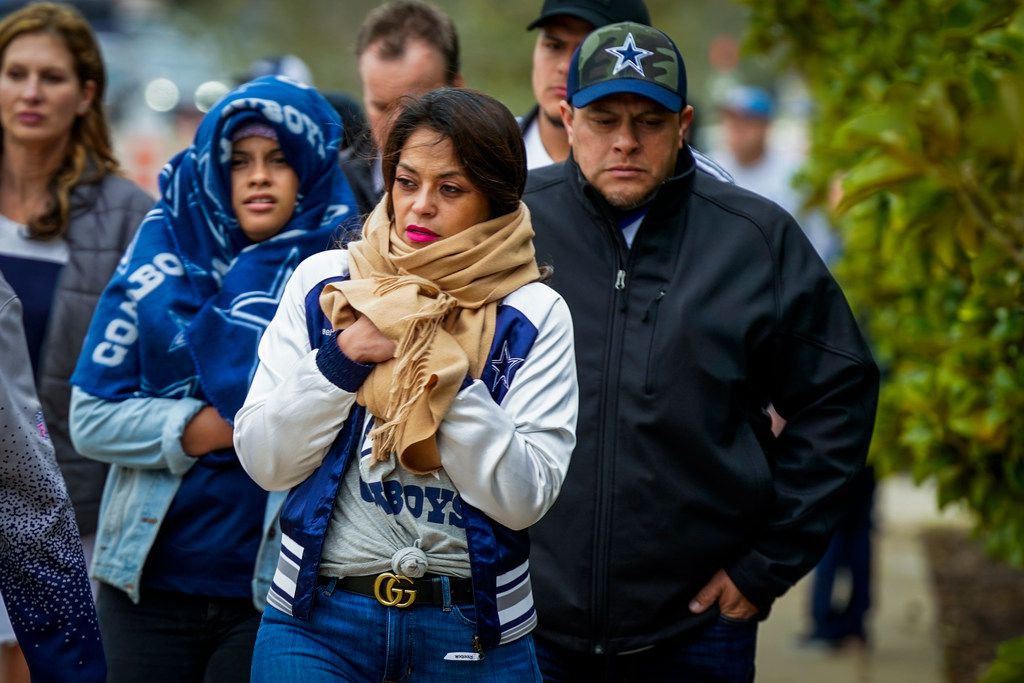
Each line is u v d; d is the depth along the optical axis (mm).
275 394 10195
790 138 47312
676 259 13383
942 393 17047
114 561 13258
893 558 29781
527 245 10609
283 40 79125
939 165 13891
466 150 10164
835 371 13445
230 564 13227
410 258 10188
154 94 57812
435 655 10359
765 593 13336
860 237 19594
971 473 17297
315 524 10281
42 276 15875
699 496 13086
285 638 10430
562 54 15758
